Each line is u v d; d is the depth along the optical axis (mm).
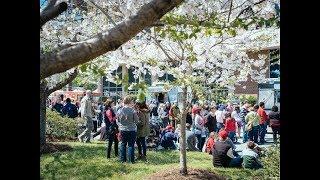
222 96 11445
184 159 10375
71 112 18828
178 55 9742
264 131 17094
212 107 16469
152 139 15953
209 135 15852
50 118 16734
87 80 12648
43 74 1912
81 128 17203
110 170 11055
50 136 16672
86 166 11242
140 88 5289
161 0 2006
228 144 11672
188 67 9500
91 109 16969
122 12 7613
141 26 2016
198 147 15656
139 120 12523
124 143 12102
